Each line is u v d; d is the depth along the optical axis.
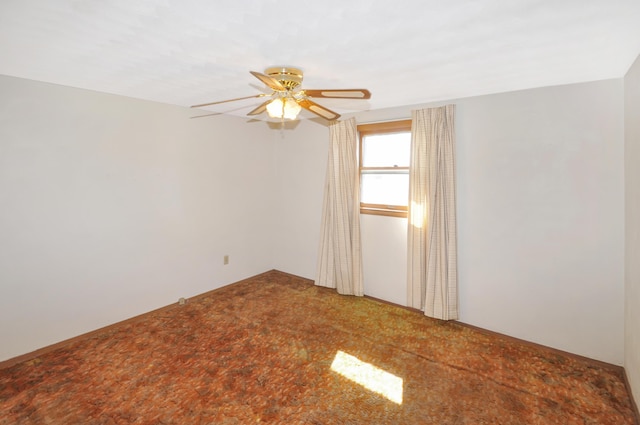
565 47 1.82
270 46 1.80
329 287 4.11
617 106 2.37
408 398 2.17
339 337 2.96
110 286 3.06
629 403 2.12
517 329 2.89
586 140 2.49
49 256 2.66
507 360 2.60
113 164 3.00
